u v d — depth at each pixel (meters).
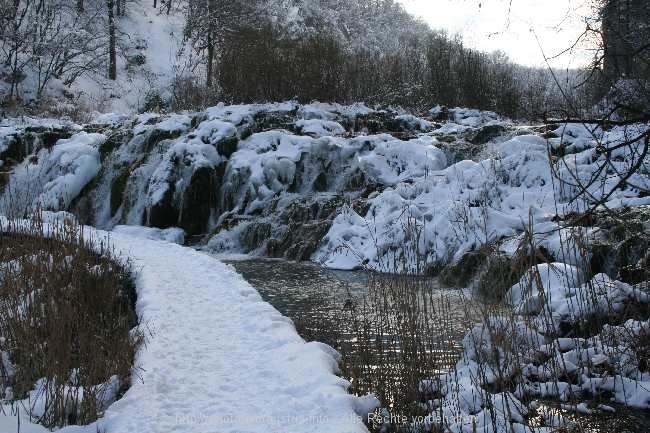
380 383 5.79
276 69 21.98
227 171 17.73
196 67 38.22
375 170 16.12
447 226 11.84
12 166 20.73
